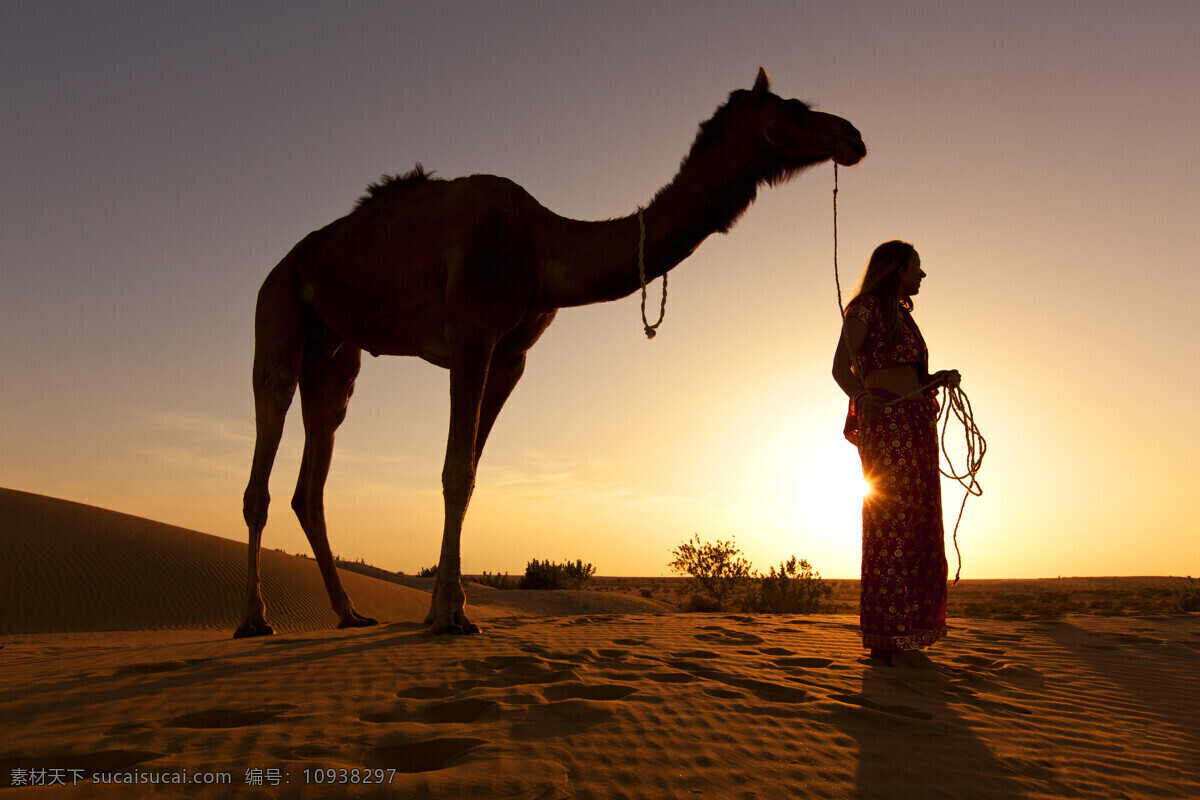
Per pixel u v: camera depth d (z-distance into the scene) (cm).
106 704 368
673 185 661
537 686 406
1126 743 363
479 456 744
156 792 250
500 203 675
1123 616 1016
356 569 4112
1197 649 669
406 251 698
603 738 316
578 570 5356
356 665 459
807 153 630
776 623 802
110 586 1903
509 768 276
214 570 2105
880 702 406
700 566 3203
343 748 296
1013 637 720
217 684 407
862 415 523
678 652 536
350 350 829
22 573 1869
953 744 341
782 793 270
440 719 360
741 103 647
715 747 313
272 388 757
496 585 5297
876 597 510
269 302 776
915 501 509
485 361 655
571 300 673
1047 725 388
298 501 806
